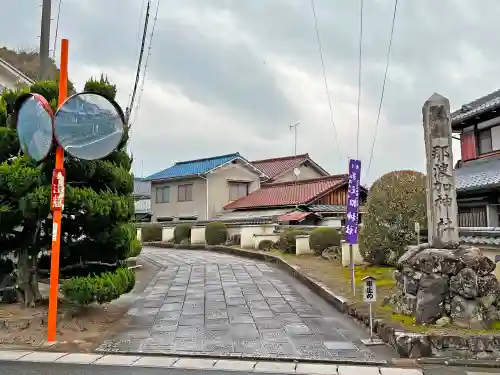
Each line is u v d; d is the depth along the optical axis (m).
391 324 7.32
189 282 13.52
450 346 6.50
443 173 8.07
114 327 8.21
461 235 10.24
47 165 7.99
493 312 7.22
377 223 12.77
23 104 7.93
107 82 9.24
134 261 17.25
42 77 12.14
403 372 5.91
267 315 9.23
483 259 7.45
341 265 15.16
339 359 6.45
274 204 29.91
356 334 7.79
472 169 18.77
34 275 9.09
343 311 9.36
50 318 7.29
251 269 16.41
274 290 12.07
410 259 7.96
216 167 33.69
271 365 6.25
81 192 7.97
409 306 7.86
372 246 12.91
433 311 7.32
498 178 15.58
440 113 8.17
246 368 6.11
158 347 7.03
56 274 7.38
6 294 9.17
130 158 9.74
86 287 7.91
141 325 8.39
